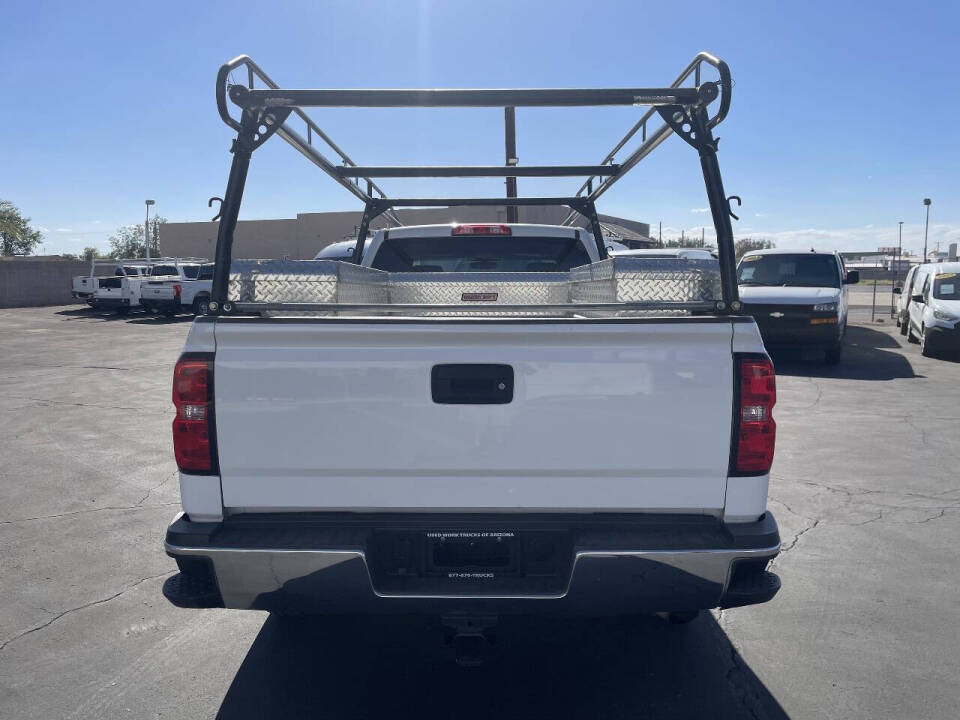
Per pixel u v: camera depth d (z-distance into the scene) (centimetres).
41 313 3097
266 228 5141
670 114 314
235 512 304
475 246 616
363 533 294
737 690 353
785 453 783
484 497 298
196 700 344
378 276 494
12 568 495
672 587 289
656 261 323
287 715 332
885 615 428
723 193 309
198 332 294
